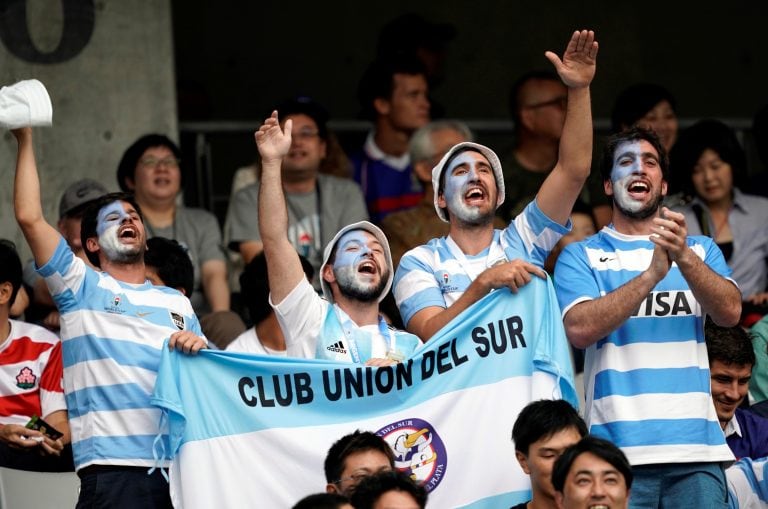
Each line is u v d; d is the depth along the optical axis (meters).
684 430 16.45
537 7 32.84
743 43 33.72
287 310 17.31
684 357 16.70
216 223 23.44
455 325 17.11
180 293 17.78
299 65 32.31
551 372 16.94
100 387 16.89
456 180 17.89
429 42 26.94
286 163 23.36
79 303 17.03
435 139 22.47
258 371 16.98
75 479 18.70
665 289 16.84
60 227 21.62
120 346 16.97
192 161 26.22
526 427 15.45
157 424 16.86
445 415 17.11
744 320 22.48
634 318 16.77
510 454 17.09
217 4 31.98
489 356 17.19
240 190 23.81
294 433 16.92
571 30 32.94
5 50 25.20
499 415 17.11
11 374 19.31
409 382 17.11
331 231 23.39
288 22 32.28
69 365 17.05
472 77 32.59
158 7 25.95
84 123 25.50
